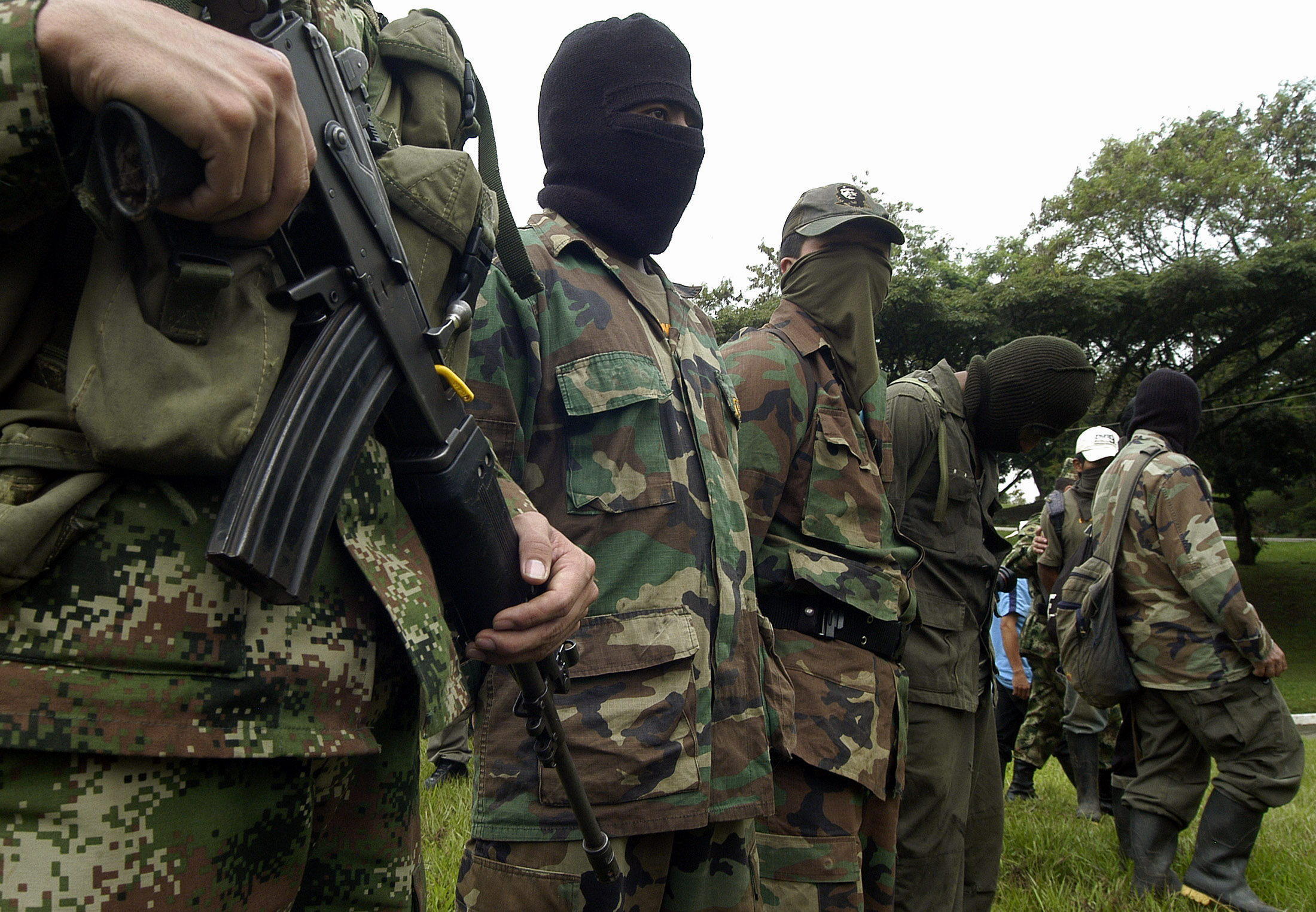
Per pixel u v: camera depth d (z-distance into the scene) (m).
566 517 1.68
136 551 0.80
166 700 0.80
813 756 2.21
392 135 1.23
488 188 1.30
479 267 1.21
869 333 2.62
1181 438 3.75
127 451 0.76
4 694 0.73
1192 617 3.43
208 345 0.81
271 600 0.83
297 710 0.90
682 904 1.73
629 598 1.66
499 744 1.63
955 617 2.82
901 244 2.75
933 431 2.91
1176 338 25.02
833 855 2.19
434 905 2.56
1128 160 26.56
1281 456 27.73
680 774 1.61
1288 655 22.81
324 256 0.95
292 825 0.94
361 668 0.97
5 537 0.71
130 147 0.70
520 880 1.58
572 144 1.95
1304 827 4.40
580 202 1.92
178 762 0.81
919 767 2.70
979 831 3.01
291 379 0.88
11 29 0.66
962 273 25.77
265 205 0.79
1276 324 25.14
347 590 0.97
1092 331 24.55
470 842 1.69
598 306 1.78
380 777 1.11
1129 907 3.39
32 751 0.74
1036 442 3.20
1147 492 3.52
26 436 0.76
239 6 0.90
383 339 1.00
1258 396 27.00
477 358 1.65
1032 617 5.30
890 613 2.40
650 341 1.85
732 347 2.54
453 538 1.12
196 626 0.82
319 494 0.87
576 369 1.72
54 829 0.74
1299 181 26.28
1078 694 4.64
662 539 1.70
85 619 0.77
